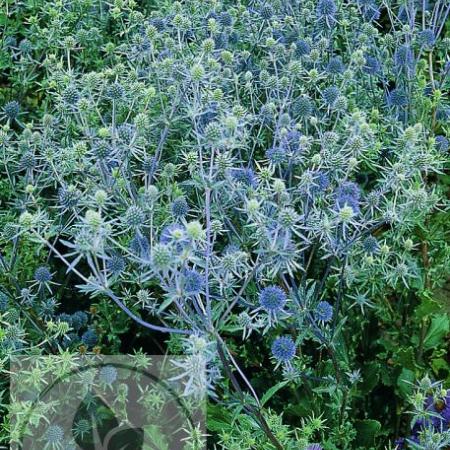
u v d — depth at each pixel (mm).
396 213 534
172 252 418
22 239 596
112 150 540
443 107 688
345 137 606
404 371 599
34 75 731
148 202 516
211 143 492
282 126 589
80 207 583
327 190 555
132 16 721
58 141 658
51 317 557
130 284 582
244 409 487
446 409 580
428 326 623
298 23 712
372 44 721
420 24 798
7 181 637
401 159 548
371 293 612
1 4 765
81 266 631
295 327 537
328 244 516
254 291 541
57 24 708
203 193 593
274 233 487
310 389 545
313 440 549
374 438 559
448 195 750
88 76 600
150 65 647
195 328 443
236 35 715
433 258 643
